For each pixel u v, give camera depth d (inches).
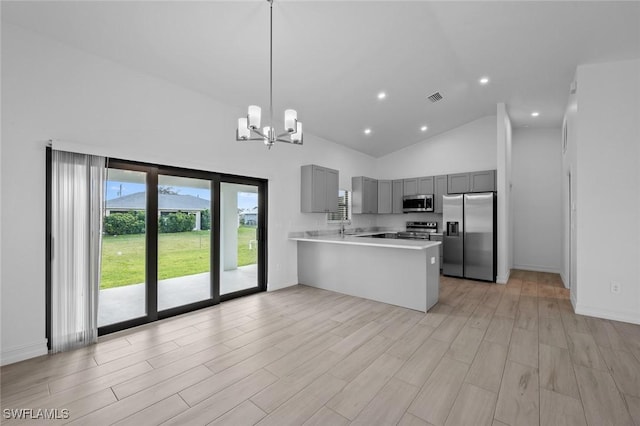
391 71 140.5
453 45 122.4
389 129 220.4
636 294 121.6
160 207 132.4
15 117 90.5
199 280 180.5
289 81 137.4
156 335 111.7
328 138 222.1
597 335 109.6
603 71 127.0
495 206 200.1
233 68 123.2
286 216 185.8
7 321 89.7
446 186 237.1
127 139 115.3
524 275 219.5
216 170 145.6
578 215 132.2
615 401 71.3
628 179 122.6
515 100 182.4
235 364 90.0
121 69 114.4
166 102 128.2
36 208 94.4
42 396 73.9
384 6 98.1
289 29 102.9
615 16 99.0
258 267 174.2
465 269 207.5
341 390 76.6
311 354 96.4
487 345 102.3
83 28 93.8
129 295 125.9
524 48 124.3
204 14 92.4
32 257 93.7
